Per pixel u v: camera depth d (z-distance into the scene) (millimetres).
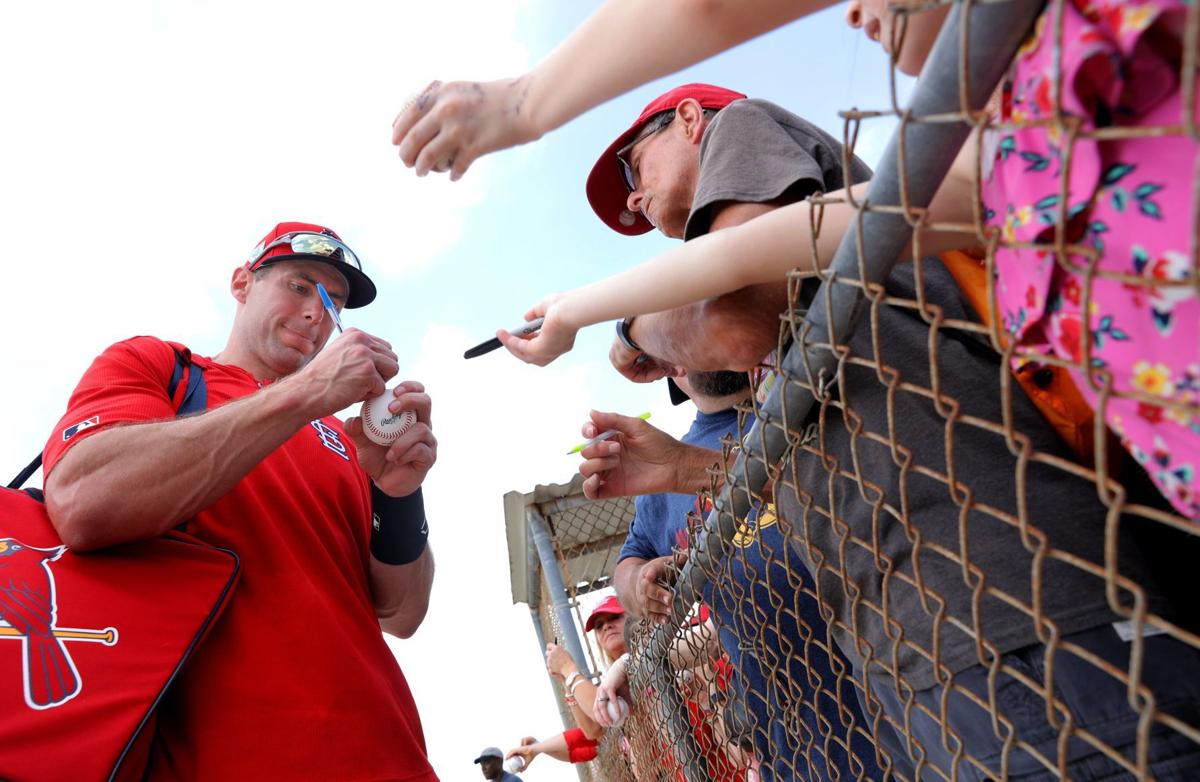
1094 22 542
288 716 1475
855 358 784
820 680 1120
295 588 1645
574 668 3551
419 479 1942
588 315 1240
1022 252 679
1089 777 748
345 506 2037
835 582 1057
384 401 1865
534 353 1405
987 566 864
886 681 995
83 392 1688
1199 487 583
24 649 1253
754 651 1364
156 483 1469
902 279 1027
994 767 830
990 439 918
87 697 1255
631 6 872
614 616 3490
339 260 2412
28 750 1168
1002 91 710
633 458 1600
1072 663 786
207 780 1390
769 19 801
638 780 2883
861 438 992
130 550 1491
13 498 1521
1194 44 398
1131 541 850
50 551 1425
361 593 1904
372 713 1583
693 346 1162
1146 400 476
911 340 997
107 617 1355
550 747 3787
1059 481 881
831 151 1245
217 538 1641
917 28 820
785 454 1065
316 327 2336
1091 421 899
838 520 932
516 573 5004
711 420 2129
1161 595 808
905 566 941
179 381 1903
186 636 1410
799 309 1038
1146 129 434
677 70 887
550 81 995
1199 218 429
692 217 1159
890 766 961
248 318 2307
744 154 1144
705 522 1405
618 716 2666
